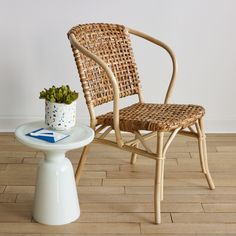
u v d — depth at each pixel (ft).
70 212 6.82
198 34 9.87
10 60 9.97
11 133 10.29
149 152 6.82
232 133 10.45
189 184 8.05
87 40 7.54
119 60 7.95
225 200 7.51
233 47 9.98
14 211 7.14
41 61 10.00
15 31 9.79
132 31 8.14
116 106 6.79
